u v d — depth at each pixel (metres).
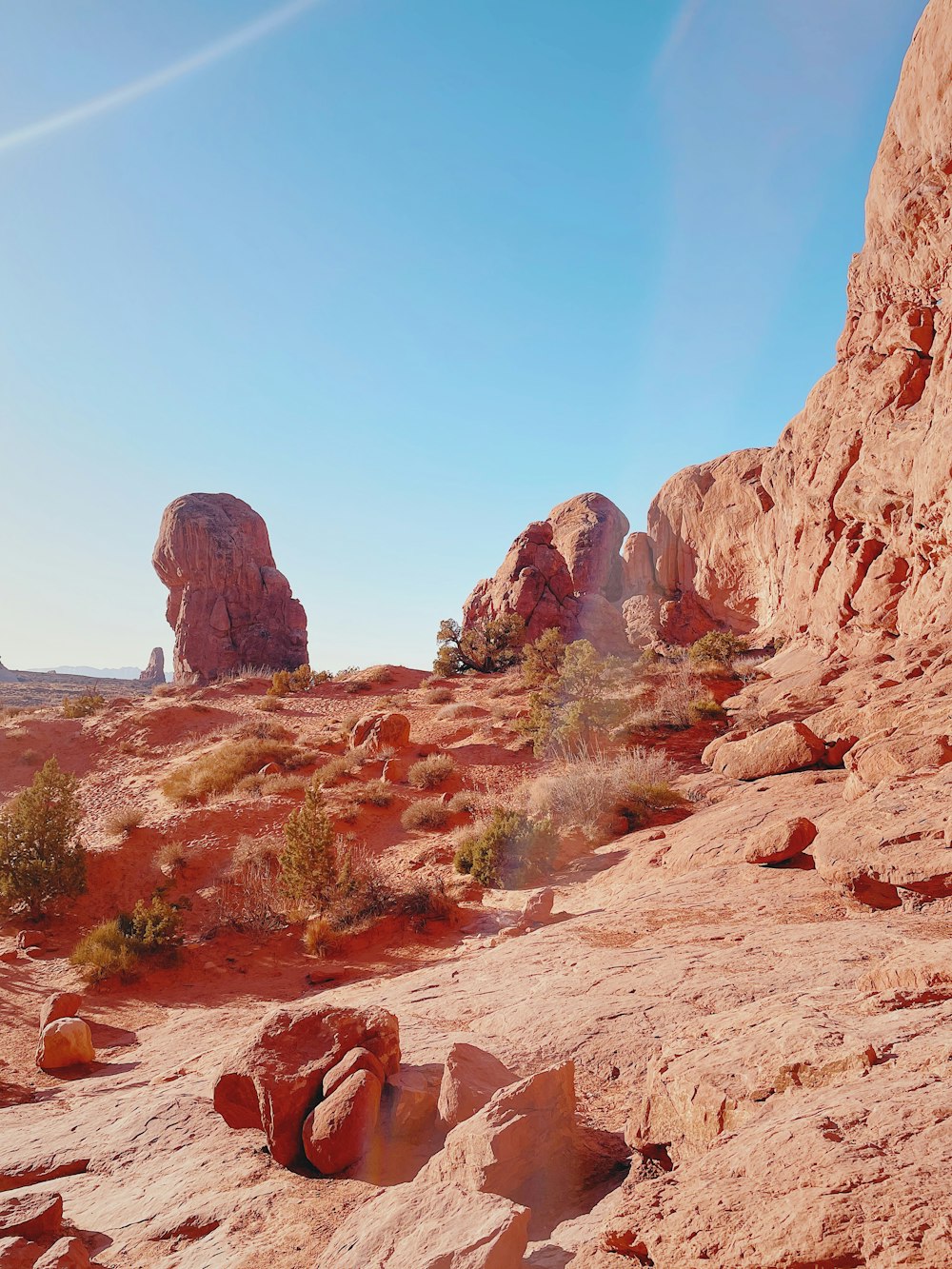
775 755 16.88
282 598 56.62
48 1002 11.93
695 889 10.78
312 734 29.83
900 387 24.45
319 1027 5.72
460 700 33.78
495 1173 3.92
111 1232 4.49
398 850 18.47
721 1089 3.60
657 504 52.72
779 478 40.03
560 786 18.78
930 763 10.95
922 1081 2.99
